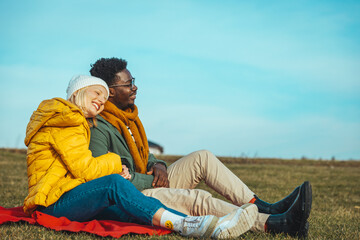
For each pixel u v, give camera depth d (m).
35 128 3.24
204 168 3.85
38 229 3.17
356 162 16.39
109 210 3.46
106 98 3.69
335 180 10.69
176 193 3.59
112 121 3.83
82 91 3.53
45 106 3.28
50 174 3.21
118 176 3.16
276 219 3.27
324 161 16.50
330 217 5.05
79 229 3.12
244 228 2.95
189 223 3.00
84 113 3.56
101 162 3.32
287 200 3.39
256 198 3.59
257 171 12.04
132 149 3.88
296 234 3.22
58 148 3.19
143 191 3.74
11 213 3.57
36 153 3.24
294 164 15.31
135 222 3.45
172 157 14.55
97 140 3.69
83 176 3.22
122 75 4.01
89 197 3.14
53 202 3.23
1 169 10.67
